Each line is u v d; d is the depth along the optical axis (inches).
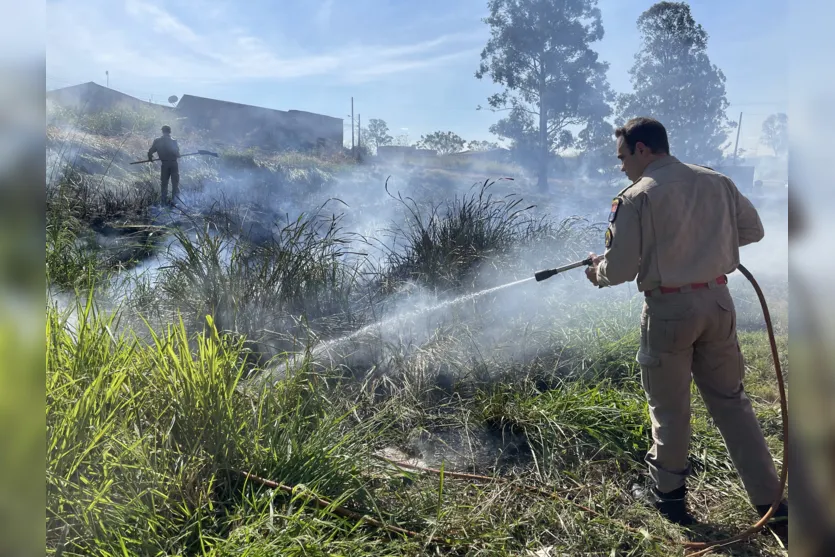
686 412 107.8
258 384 127.6
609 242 107.4
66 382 96.7
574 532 100.6
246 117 1397.6
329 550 87.3
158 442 100.0
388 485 108.7
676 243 103.3
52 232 213.2
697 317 103.1
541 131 1526.8
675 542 100.7
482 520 100.0
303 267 187.5
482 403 140.0
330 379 148.3
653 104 1465.3
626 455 125.9
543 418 133.0
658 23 1441.9
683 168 107.5
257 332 163.8
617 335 177.3
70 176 372.2
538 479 117.6
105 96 1113.4
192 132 810.2
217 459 100.4
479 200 237.8
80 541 82.7
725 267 105.2
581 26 1515.7
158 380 105.8
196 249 175.9
